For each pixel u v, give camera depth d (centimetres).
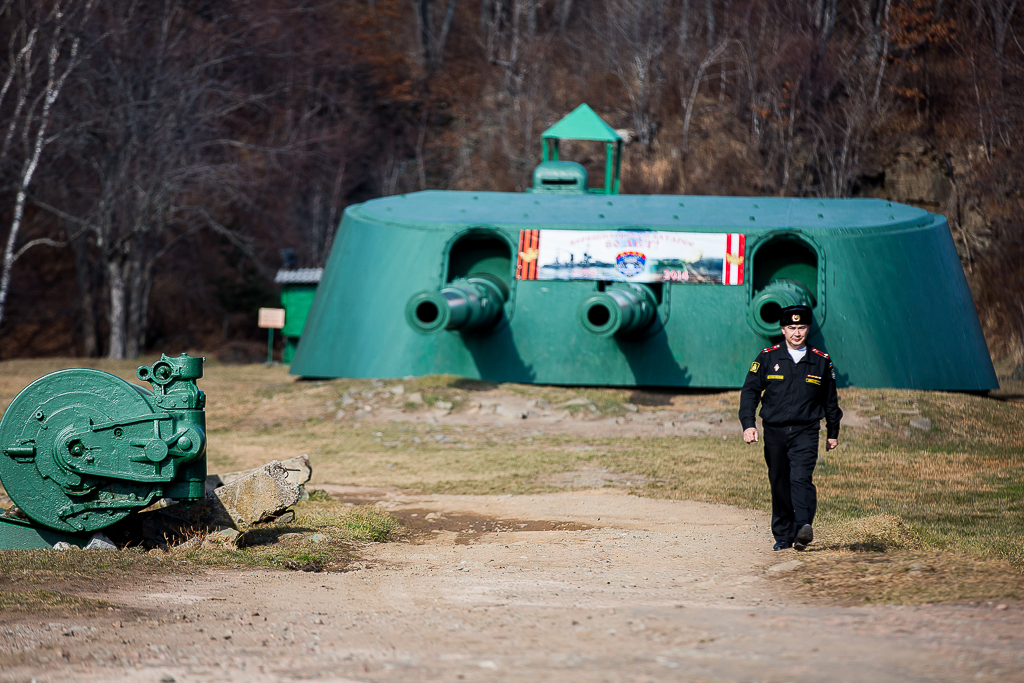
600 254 3834
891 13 6450
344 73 10019
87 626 984
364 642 923
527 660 834
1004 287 5188
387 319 3962
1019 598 1037
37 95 6234
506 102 9706
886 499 2019
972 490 2134
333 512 1825
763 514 1916
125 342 6981
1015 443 2856
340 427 3275
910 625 926
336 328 4091
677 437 3073
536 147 8931
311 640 932
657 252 3809
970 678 732
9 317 8069
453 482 2373
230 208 8250
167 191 6525
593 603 1117
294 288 6194
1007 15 5778
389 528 1783
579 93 8956
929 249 3856
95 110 6338
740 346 3725
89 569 1294
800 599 1109
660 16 8219
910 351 3675
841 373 3603
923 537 1477
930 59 6291
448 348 3866
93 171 7081
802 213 4019
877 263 3753
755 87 7238
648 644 884
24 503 1448
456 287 3616
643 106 7969
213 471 2483
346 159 9394
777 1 7044
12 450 1441
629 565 1398
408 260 3991
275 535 1623
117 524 1523
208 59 7125
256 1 8056
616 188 5369
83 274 7594
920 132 6134
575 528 1791
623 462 2608
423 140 10338
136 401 1451
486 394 3588
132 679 782
